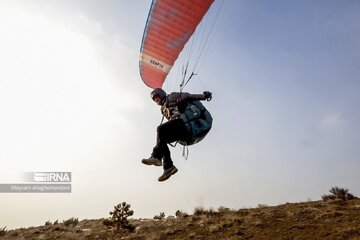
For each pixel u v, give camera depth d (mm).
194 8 6691
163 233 13062
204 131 4809
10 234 16297
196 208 16688
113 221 15656
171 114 4898
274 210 14523
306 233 10164
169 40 7418
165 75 8273
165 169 4629
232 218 13406
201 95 4969
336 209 12812
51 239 14211
